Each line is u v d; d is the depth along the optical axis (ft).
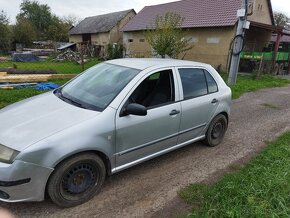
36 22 205.46
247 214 9.66
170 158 14.69
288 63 71.10
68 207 10.14
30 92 28.60
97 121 10.09
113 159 10.92
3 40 122.21
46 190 9.51
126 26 99.14
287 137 18.45
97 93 11.73
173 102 12.92
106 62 14.43
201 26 65.77
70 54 94.27
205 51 67.51
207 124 15.43
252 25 57.62
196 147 16.39
